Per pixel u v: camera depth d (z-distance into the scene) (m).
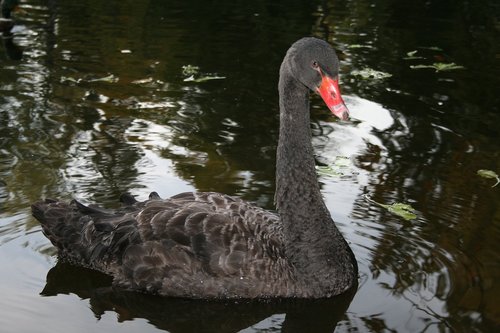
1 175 2.26
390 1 4.14
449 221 2.12
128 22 3.64
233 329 1.85
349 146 2.46
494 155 2.42
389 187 2.26
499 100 2.77
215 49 3.21
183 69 2.96
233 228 1.91
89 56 3.09
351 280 1.93
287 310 1.89
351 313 1.87
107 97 2.73
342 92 2.80
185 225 1.92
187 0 4.12
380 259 2.00
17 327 1.81
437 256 2.01
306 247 1.92
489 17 3.83
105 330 1.82
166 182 2.25
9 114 2.60
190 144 2.45
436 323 1.83
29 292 1.91
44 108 2.64
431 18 3.79
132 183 2.24
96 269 1.98
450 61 3.12
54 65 2.97
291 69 1.91
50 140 2.45
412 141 2.50
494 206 2.18
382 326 1.83
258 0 4.13
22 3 3.94
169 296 1.91
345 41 3.38
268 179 2.27
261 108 2.68
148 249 1.92
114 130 2.52
